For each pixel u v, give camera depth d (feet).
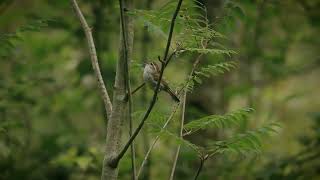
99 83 23.29
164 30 24.32
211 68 22.62
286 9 45.32
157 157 39.68
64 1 45.11
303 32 48.03
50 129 46.03
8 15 41.68
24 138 40.29
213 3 36.22
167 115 24.49
